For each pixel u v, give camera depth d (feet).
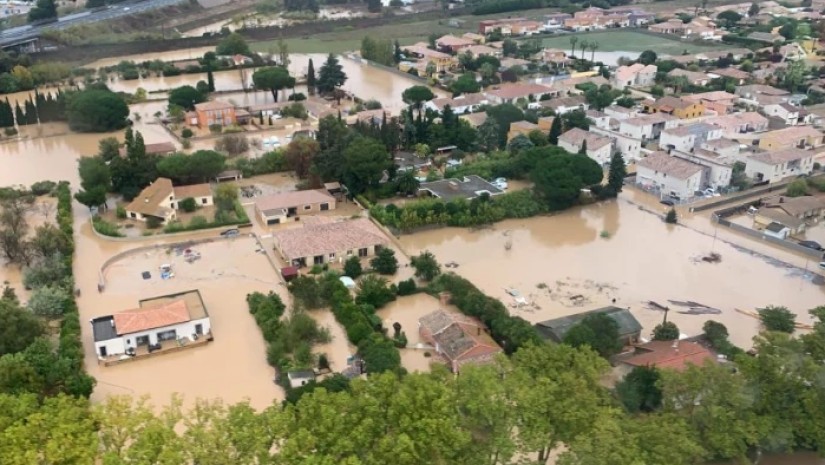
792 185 409.90
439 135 476.95
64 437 153.38
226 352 260.62
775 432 188.65
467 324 263.90
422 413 160.45
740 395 185.47
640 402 214.90
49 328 262.88
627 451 154.61
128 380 243.19
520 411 166.71
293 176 446.60
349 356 255.50
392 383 173.88
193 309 277.23
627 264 335.47
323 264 326.03
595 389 187.11
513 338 252.62
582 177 395.34
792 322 270.67
